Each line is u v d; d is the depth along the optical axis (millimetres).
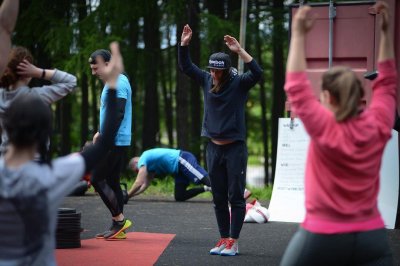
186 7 20156
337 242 4430
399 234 9758
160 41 23172
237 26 19609
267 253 8469
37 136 3893
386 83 4801
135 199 13742
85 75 20391
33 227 3771
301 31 4523
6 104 5188
